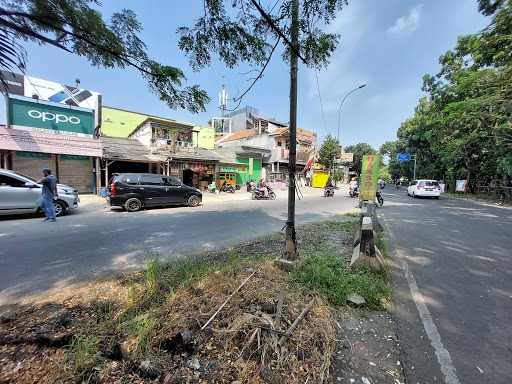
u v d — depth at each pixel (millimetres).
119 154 16359
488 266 4707
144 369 2008
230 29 3061
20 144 12672
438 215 10805
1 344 2283
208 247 5590
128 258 4820
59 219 8688
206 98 3883
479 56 13086
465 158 24312
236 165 23672
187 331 2322
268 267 3955
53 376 1949
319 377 1985
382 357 2322
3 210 8172
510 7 10398
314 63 3527
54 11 2885
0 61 2605
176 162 19344
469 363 2270
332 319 2785
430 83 20141
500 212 11906
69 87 16219
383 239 6418
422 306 3250
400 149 44375
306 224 8211
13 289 3500
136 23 3271
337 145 28547
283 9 3045
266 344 2199
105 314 2768
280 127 33000
